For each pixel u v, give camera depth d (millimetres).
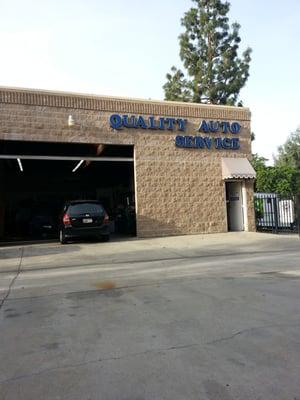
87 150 19781
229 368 4047
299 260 11023
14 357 4543
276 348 4531
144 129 17688
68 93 16469
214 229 18719
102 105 16984
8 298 7410
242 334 5020
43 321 5887
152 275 9297
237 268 9930
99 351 4629
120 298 7121
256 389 3596
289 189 32781
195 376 3896
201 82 31312
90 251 13688
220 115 19188
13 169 24719
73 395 3605
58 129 16250
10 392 3699
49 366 4258
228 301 6652
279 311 5984
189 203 18312
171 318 5801
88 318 5957
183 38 32188
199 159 18625
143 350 4602
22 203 25438
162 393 3588
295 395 3475
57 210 24375
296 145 52625
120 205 21734
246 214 19609
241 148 19531
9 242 17234
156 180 17781
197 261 11258
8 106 15617
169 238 16969
